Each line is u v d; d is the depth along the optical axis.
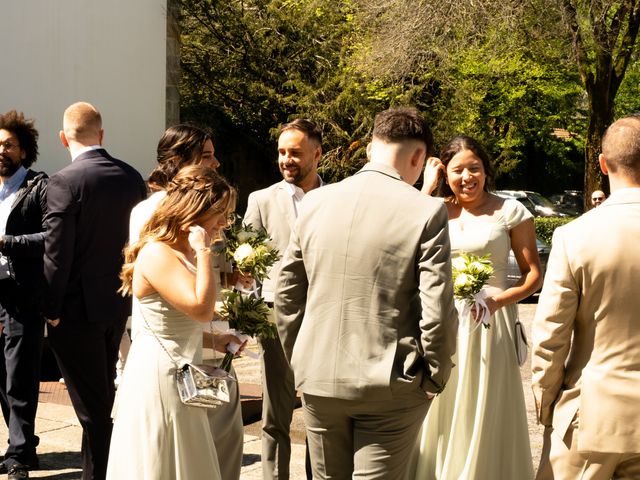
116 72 15.22
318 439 3.68
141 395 3.66
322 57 23.53
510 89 25.03
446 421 4.66
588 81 20.00
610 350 3.40
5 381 5.83
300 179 4.98
